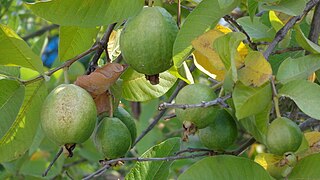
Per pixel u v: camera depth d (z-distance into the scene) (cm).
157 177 105
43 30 209
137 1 94
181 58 95
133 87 113
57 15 91
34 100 101
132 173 105
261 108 91
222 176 92
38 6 90
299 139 91
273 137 91
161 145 106
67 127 92
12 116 98
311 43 96
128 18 94
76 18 92
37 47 161
